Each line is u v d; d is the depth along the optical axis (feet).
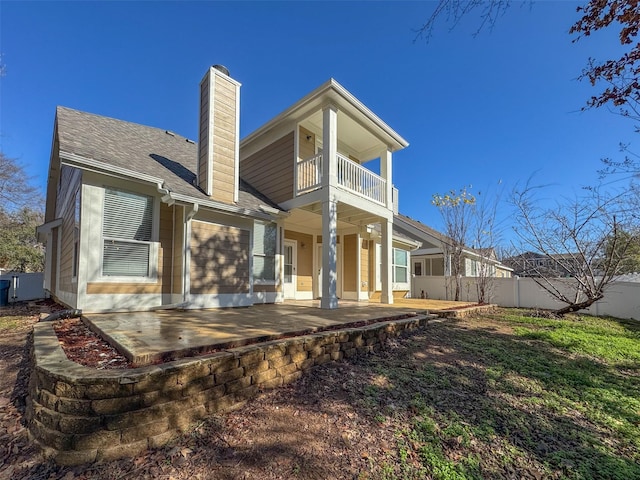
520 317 27.09
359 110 27.96
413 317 21.45
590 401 11.64
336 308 24.70
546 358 16.01
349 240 40.04
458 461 8.04
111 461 7.22
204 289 22.41
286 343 11.91
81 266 18.20
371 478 7.25
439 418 9.92
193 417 8.71
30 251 66.49
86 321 16.47
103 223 19.13
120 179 19.76
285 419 9.35
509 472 7.78
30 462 7.23
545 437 9.33
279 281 29.07
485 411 10.56
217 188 24.18
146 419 7.84
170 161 27.09
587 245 27.76
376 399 10.84
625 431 9.76
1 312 24.47
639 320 28.32
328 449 8.16
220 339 11.50
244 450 7.89
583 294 30.73
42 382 8.21
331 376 12.46
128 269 20.15
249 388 10.34
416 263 63.36
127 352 9.58
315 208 29.81
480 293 37.06
